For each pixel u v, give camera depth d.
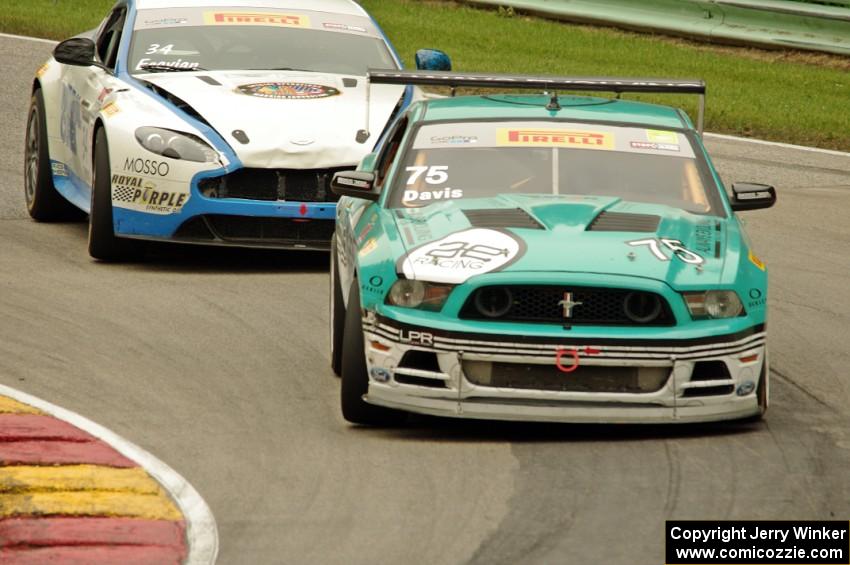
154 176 34.53
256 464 21.80
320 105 36.12
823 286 35.56
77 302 31.89
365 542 18.70
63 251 37.09
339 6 42.03
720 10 70.31
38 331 29.42
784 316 32.53
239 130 34.81
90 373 26.61
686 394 22.50
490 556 18.22
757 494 20.50
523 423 24.09
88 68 39.00
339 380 26.73
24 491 20.06
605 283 22.42
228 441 22.91
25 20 71.31
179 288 33.59
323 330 30.31
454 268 22.81
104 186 35.28
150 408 24.61
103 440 22.59
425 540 18.78
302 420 24.16
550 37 71.44
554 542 18.69
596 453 22.33
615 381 22.39
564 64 64.50
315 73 38.28
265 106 35.81
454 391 22.48
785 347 29.73
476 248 23.34
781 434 23.42
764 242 40.31
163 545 18.41
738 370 22.73
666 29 71.69
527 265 22.75
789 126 56.09
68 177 39.38
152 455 22.05
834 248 39.75
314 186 34.69
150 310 31.44
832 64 68.19
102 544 18.33
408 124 28.08
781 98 61.12
